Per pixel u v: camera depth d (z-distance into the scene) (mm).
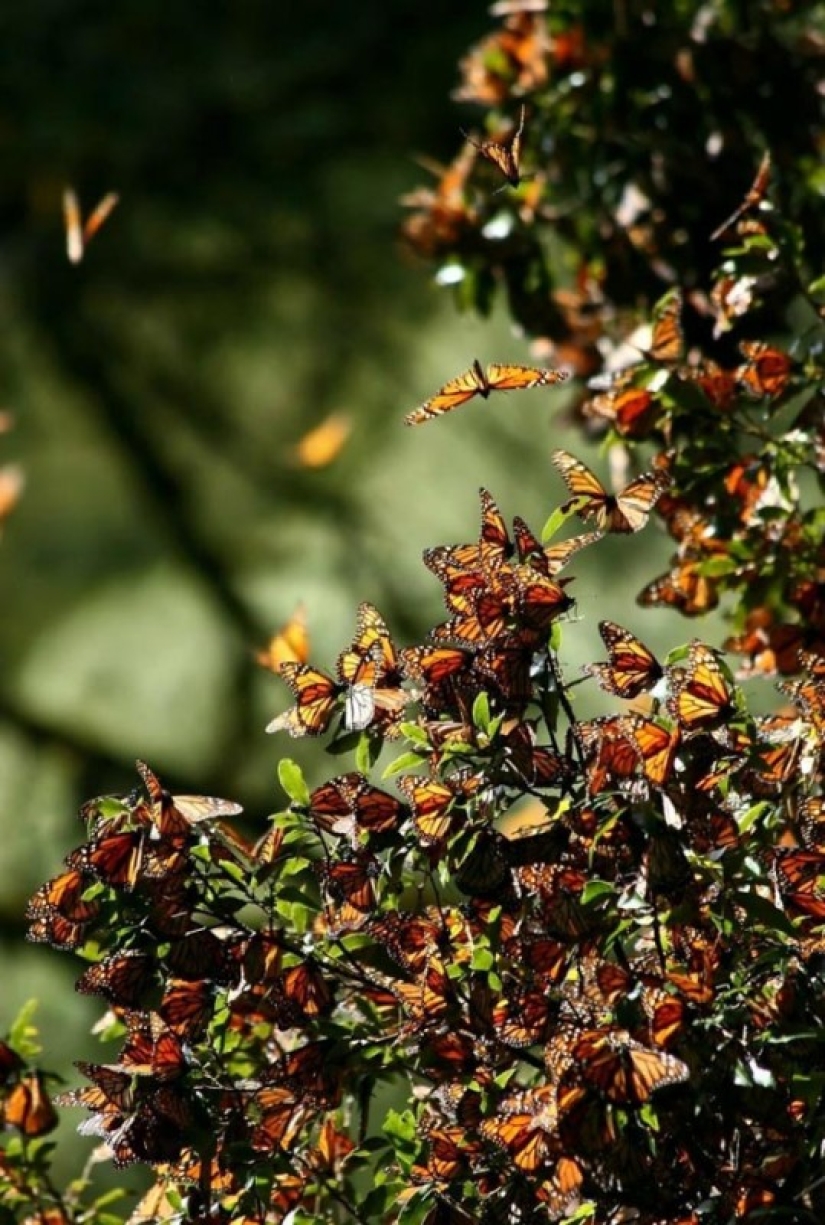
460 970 5559
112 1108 5582
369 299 14367
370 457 15352
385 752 9219
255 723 14867
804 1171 5492
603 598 13867
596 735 5520
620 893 5504
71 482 15633
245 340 14688
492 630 5527
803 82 6332
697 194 6324
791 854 5504
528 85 6383
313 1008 5574
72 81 11766
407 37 11094
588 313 6383
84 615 15625
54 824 14617
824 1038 5465
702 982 5484
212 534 15367
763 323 6152
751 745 5512
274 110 11344
